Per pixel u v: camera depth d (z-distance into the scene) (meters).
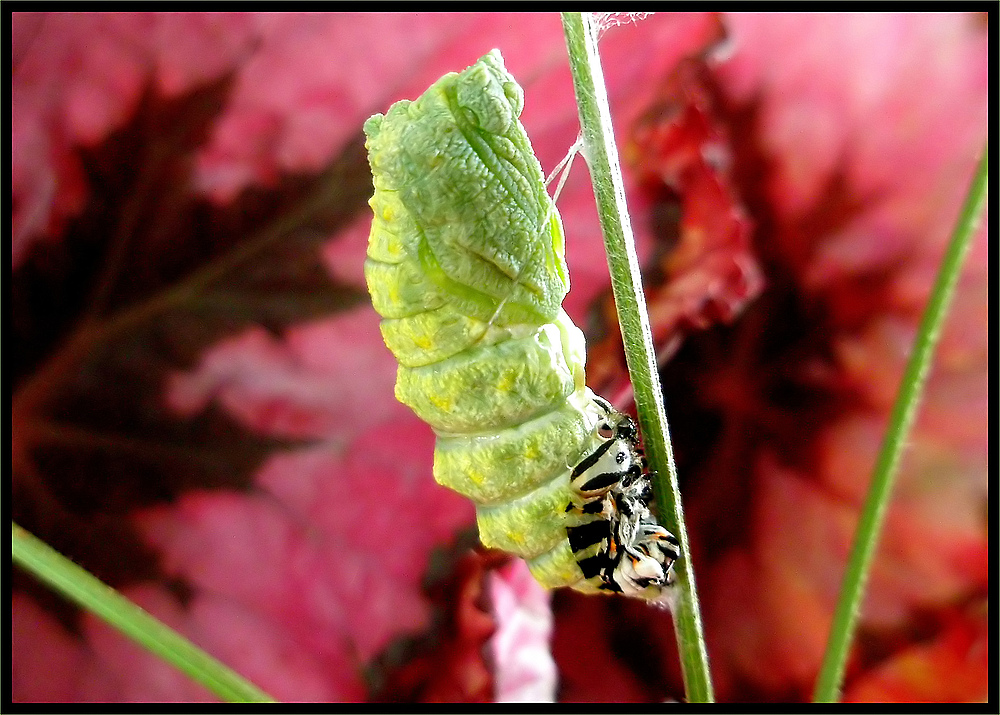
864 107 0.14
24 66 0.13
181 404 0.14
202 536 0.13
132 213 0.13
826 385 0.14
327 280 0.14
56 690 0.13
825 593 0.14
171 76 0.13
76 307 0.13
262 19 0.13
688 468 0.14
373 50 0.13
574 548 0.10
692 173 0.14
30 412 0.13
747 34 0.14
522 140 0.09
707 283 0.14
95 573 0.13
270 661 0.13
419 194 0.09
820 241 0.14
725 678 0.14
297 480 0.14
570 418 0.10
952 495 0.13
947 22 0.14
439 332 0.09
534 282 0.09
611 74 0.14
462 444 0.10
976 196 0.09
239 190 0.14
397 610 0.13
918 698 0.13
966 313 0.14
